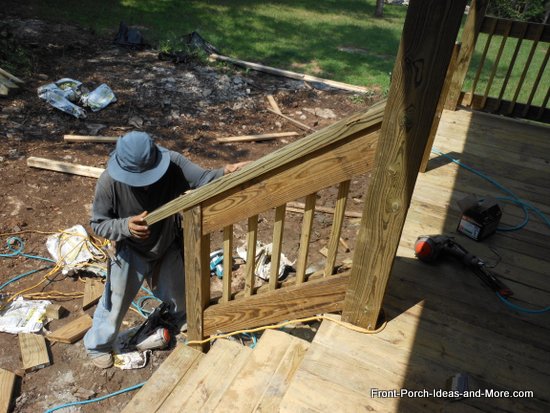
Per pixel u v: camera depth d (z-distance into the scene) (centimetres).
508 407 209
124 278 312
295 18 1633
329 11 1855
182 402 246
